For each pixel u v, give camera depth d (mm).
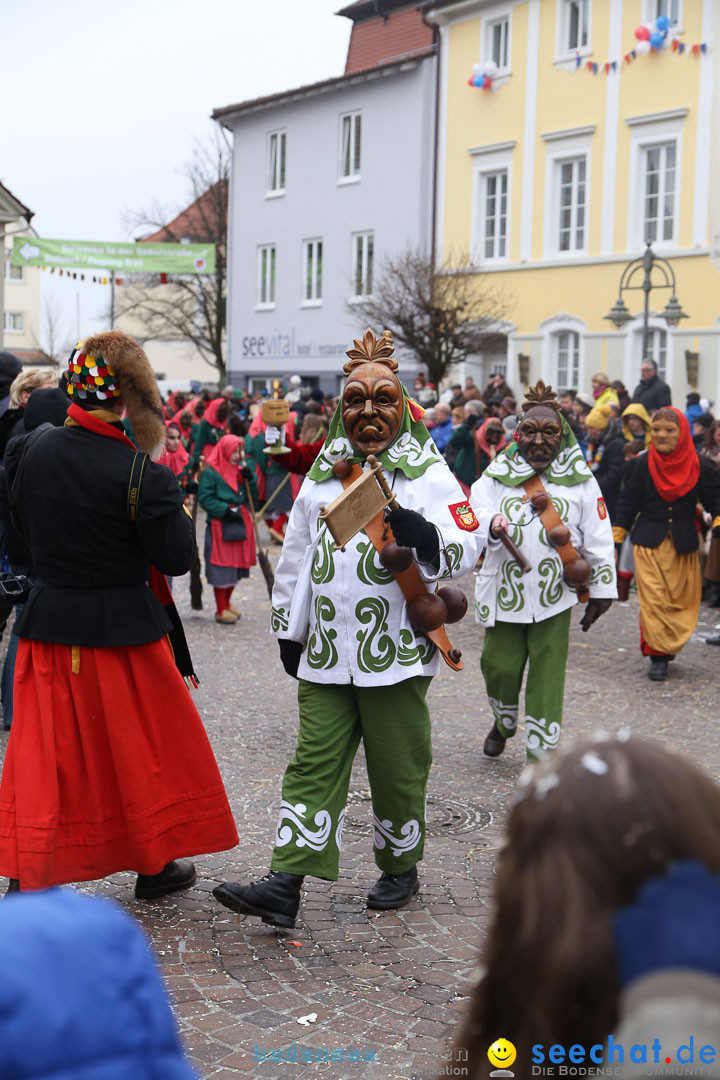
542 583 5934
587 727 7285
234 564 10555
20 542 5477
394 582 4188
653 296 21797
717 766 6391
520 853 1122
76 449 4039
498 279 24766
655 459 8641
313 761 4180
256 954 3967
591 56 22688
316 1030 3432
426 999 3648
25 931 1023
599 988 1052
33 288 61000
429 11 25688
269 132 31609
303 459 4910
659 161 21875
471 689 8438
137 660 4090
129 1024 1032
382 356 4375
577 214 23453
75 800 4020
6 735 6402
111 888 4531
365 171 28422
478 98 25094
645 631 8672
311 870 4102
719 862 1062
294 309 31141
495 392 18172
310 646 4262
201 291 40469
